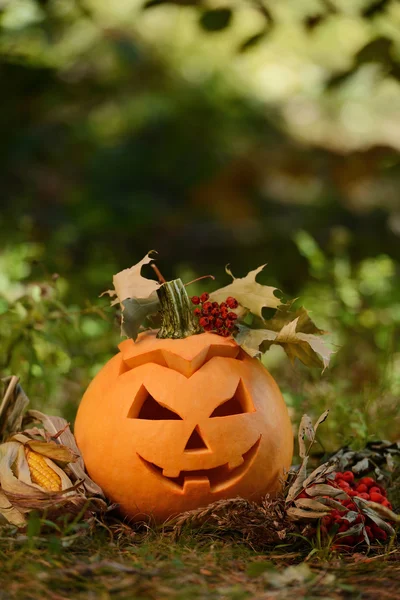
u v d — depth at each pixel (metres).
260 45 2.81
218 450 1.77
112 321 2.15
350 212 4.58
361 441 2.01
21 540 1.72
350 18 2.75
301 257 3.85
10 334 2.18
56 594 1.60
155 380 1.79
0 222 3.26
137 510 1.80
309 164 5.47
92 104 5.53
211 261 4.16
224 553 1.73
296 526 1.77
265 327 1.87
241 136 6.05
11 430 1.92
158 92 6.29
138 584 1.62
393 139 5.13
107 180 5.17
